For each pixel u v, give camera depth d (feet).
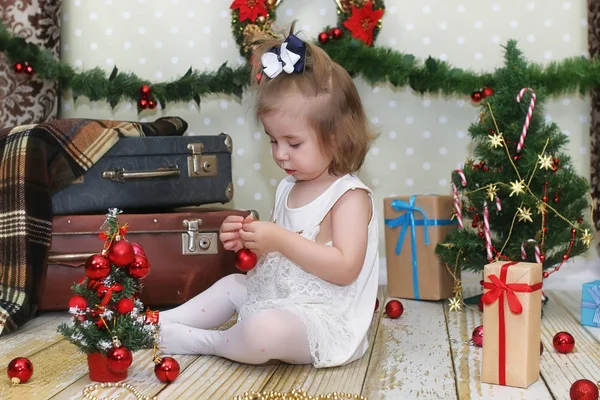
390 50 7.90
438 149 8.48
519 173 6.58
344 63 7.92
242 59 8.73
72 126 6.82
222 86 8.30
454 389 4.23
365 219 4.96
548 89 7.59
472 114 8.41
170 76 8.86
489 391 4.18
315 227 4.96
